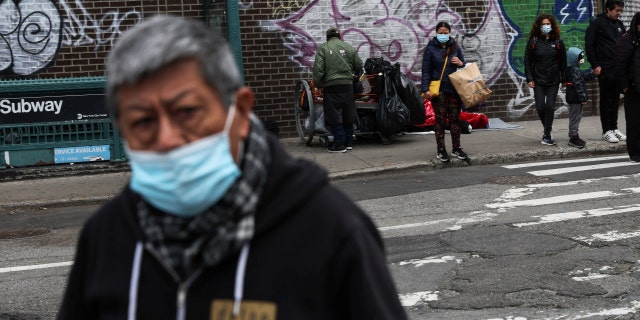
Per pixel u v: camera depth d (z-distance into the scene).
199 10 13.98
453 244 7.32
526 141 13.45
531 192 9.77
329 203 1.89
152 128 1.81
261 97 14.48
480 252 7.01
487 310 5.59
